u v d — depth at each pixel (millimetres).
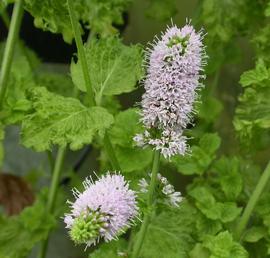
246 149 322
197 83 231
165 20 428
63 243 447
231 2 367
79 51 263
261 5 371
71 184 434
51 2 303
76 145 258
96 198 214
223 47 401
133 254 271
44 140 261
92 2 335
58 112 265
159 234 295
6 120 301
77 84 287
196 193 304
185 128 245
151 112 233
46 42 493
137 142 251
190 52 223
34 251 441
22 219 364
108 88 286
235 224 304
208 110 406
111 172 287
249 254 307
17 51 448
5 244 355
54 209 389
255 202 294
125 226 237
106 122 261
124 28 492
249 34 385
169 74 224
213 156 329
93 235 209
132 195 227
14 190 400
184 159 321
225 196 322
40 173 436
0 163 339
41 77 425
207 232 297
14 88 349
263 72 293
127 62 288
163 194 260
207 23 369
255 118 309
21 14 315
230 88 467
